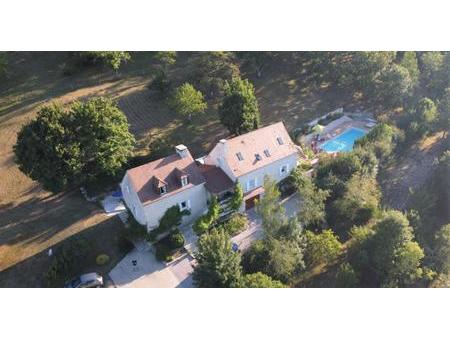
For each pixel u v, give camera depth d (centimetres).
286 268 4403
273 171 5588
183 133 6494
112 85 7362
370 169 5756
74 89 7194
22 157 4938
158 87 7000
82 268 4675
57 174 4988
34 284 4481
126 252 4881
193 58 7700
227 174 5319
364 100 7631
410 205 5481
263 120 6888
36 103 6825
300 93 7575
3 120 6519
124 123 5603
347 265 4381
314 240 4650
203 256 4206
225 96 6200
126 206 5288
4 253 4747
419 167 6278
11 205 5350
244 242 5019
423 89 7744
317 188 5416
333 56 7762
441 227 5244
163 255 4759
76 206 5350
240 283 4159
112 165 5350
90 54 7556
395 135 6312
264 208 4812
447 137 6825
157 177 4875
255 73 7800
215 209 5022
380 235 4538
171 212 4947
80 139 5112
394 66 7138
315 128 6725
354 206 5209
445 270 4741
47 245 4822
